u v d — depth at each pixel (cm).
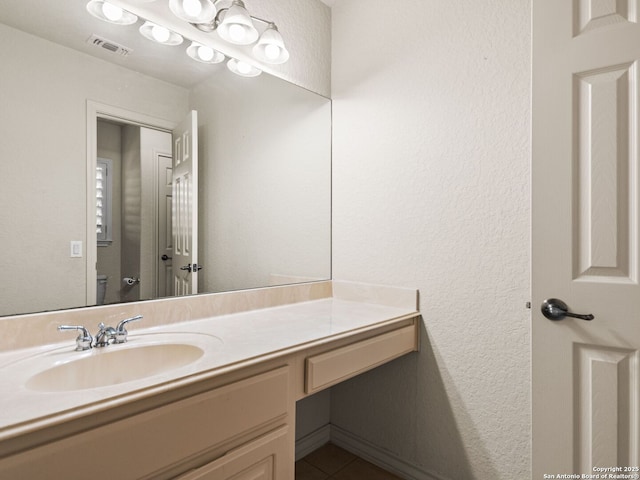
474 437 150
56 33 116
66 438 68
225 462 91
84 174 122
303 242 190
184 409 84
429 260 162
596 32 105
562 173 110
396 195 174
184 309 141
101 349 105
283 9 179
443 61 158
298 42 187
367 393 187
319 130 197
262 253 172
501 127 142
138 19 133
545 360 113
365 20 187
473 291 150
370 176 184
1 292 106
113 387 78
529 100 134
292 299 181
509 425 141
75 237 120
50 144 115
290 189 184
